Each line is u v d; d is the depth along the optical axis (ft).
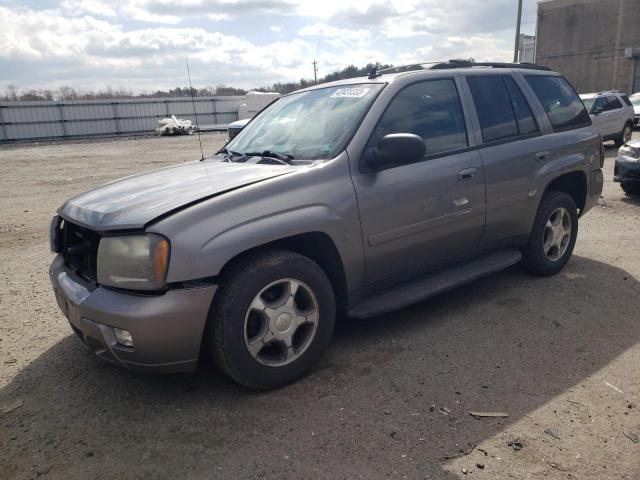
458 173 13.12
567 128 16.78
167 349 9.34
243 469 8.33
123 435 9.32
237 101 179.73
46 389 10.96
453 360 11.57
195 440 9.09
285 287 10.45
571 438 8.86
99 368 11.71
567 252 16.93
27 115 141.79
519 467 8.20
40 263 20.45
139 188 11.28
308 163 11.48
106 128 155.33
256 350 10.15
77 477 8.32
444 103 13.53
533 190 15.17
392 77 13.03
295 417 9.63
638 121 68.54
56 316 14.94
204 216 9.49
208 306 9.47
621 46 127.13
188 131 138.00
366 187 11.47
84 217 10.34
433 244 12.98
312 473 8.18
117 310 9.20
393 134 11.45
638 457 8.38
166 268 9.11
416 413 9.64
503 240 14.97
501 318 13.67
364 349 12.19
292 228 10.24
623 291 15.28
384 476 8.06
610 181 34.22
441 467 8.23
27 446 9.12
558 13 138.00
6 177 52.90
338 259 11.25
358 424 9.36
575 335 12.64
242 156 13.05
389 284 12.62
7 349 12.88
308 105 13.71
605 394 10.13
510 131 14.92
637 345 12.04
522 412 9.61
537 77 16.57
